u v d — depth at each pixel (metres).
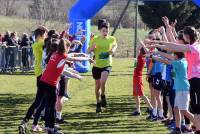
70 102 14.19
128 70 25.98
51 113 9.38
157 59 9.32
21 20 52.84
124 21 51.16
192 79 8.46
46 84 9.27
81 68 23.41
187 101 8.84
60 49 9.19
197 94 8.46
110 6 52.44
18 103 14.18
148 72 11.30
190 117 8.82
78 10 21.59
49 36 10.63
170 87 9.98
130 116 11.85
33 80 20.45
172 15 40.00
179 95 8.85
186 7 40.03
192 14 40.38
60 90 10.70
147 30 48.81
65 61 9.25
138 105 11.96
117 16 50.97
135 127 10.40
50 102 9.35
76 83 19.23
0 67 23.61
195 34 8.46
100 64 12.19
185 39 8.53
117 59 35.59
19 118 11.59
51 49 9.45
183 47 8.17
